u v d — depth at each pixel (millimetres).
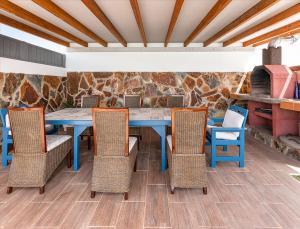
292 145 3707
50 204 2229
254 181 2764
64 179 2838
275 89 4465
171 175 2484
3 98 3955
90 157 3719
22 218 1987
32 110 2354
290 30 4305
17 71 4332
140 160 3582
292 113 4242
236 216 2023
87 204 2234
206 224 1906
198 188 2590
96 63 6426
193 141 2414
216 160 3254
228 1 2801
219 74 6395
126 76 6406
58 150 2818
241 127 3213
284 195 2406
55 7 3227
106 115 2287
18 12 3295
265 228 1854
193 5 3344
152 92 6426
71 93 6488
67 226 1877
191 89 6414
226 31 4395
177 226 1880
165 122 3010
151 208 2160
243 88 6418
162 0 3143
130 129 4070
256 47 6297
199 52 6363
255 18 3930
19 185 2443
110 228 1854
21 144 2449
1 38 3922
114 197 2385
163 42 6262
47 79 5453
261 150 4090
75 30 4820
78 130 3090
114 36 5043
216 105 6445
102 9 3482
